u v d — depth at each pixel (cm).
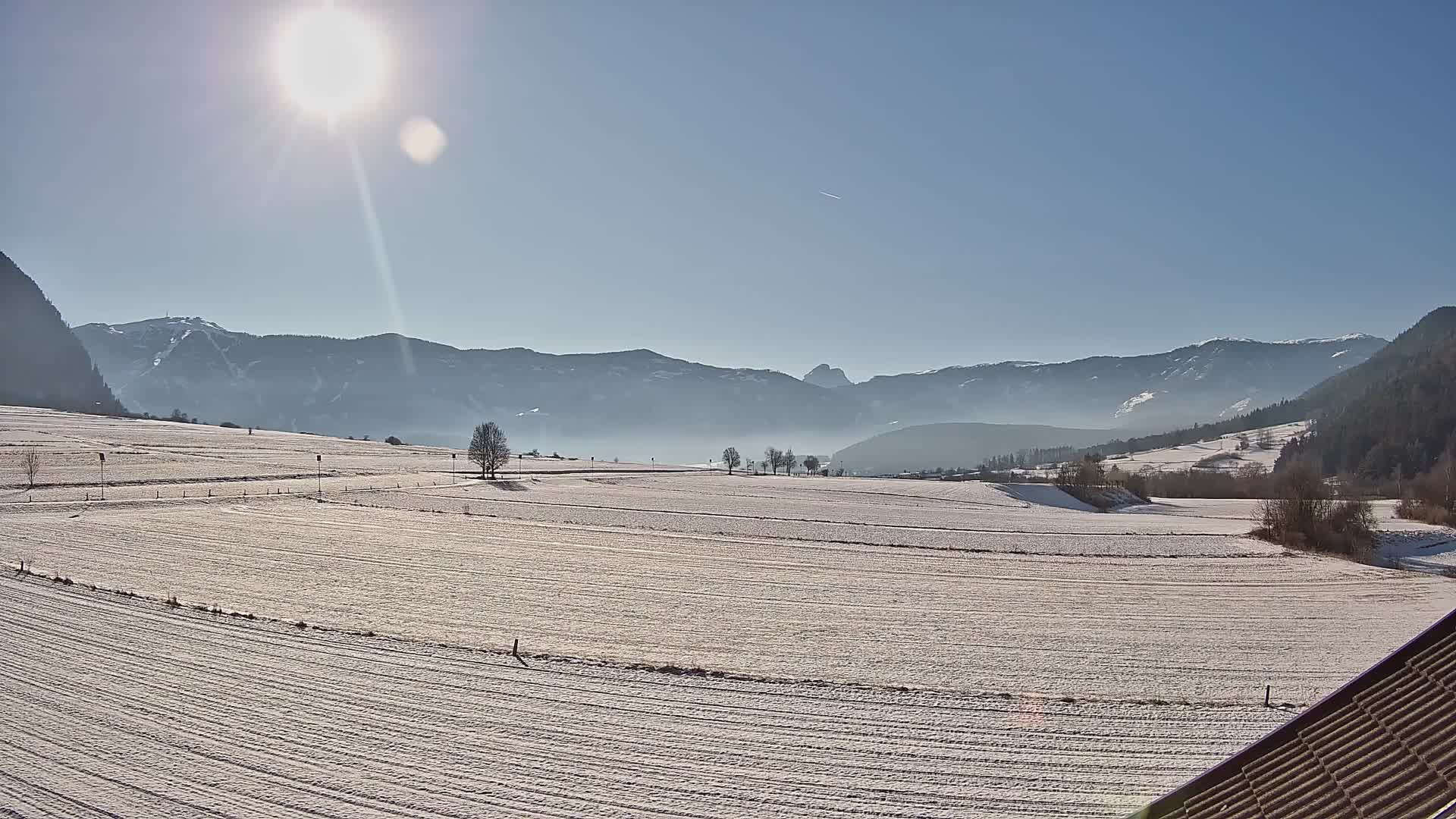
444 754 2522
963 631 4238
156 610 3981
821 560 6225
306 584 4747
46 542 5697
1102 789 2400
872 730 2809
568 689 3123
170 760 2412
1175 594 5328
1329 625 4544
